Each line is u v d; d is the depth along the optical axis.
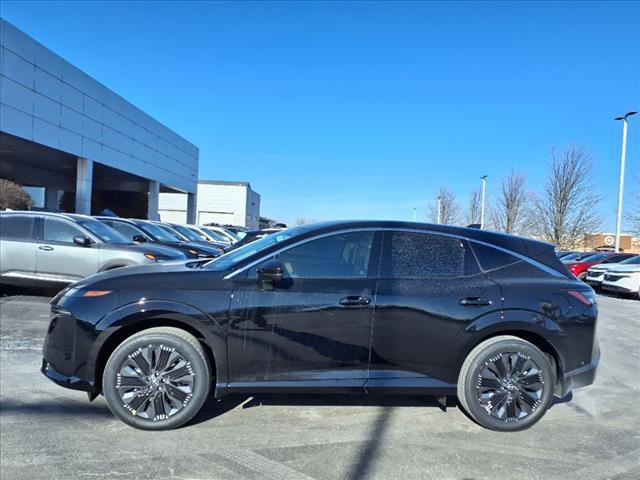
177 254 9.61
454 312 4.08
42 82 24.47
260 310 3.94
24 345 6.32
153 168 39.78
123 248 9.05
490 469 3.52
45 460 3.44
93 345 3.87
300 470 3.42
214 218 67.19
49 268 8.95
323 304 3.99
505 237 4.50
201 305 3.90
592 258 22.03
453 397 4.89
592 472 3.51
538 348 4.24
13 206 27.52
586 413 4.69
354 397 4.81
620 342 8.12
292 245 4.18
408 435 4.03
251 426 4.10
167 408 3.94
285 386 3.98
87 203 29.48
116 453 3.57
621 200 27.36
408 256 4.25
